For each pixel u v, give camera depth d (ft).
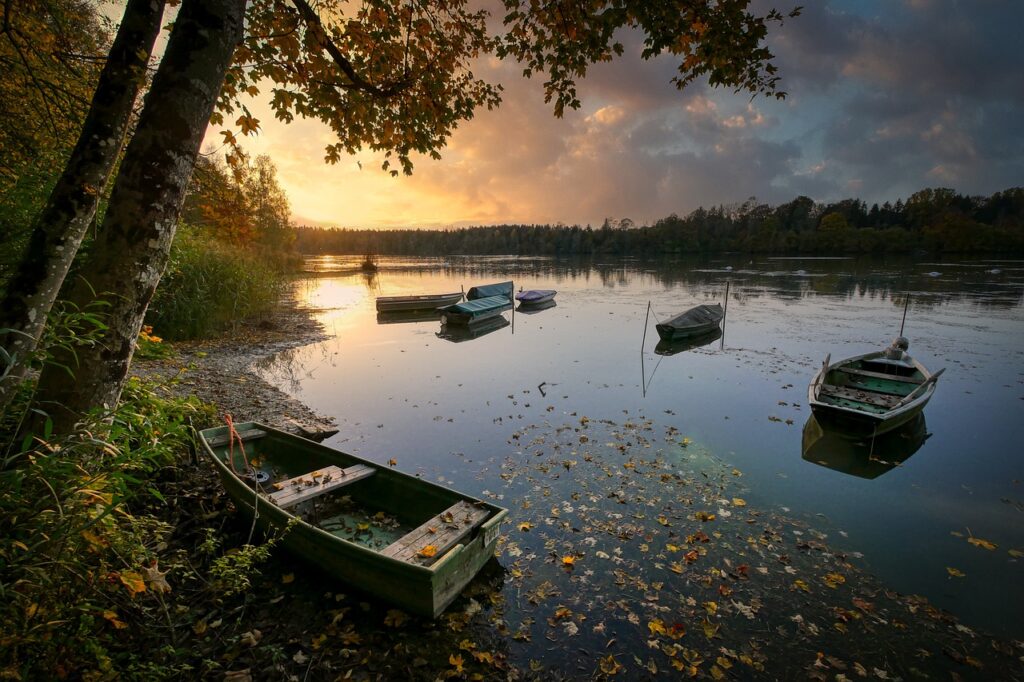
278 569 15.19
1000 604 15.16
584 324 75.10
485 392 38.68
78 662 8.37
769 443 28.19
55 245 10.99
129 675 9.08
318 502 18.98
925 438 29.19
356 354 52.85
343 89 18.11
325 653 12.21
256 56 15.57
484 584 15.49
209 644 11.59
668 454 26.58
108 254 10.12
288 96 15.90
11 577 7.88
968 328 64.85
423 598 13.15
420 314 85.97
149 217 10.30
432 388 39.78
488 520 15.37
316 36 14.87
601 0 15.52
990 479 23.95
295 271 166.40
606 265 246.88
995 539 18.83
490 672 12.18
